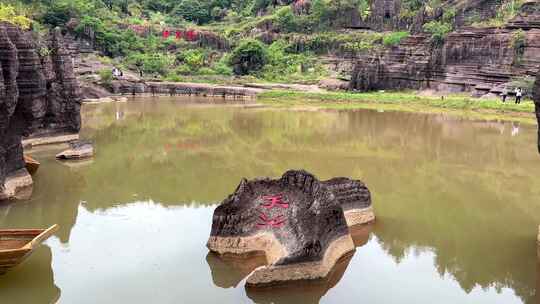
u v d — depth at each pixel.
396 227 15.20
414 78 55.47
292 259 11.06
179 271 11.92
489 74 49.88
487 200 18.16
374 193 18.94
